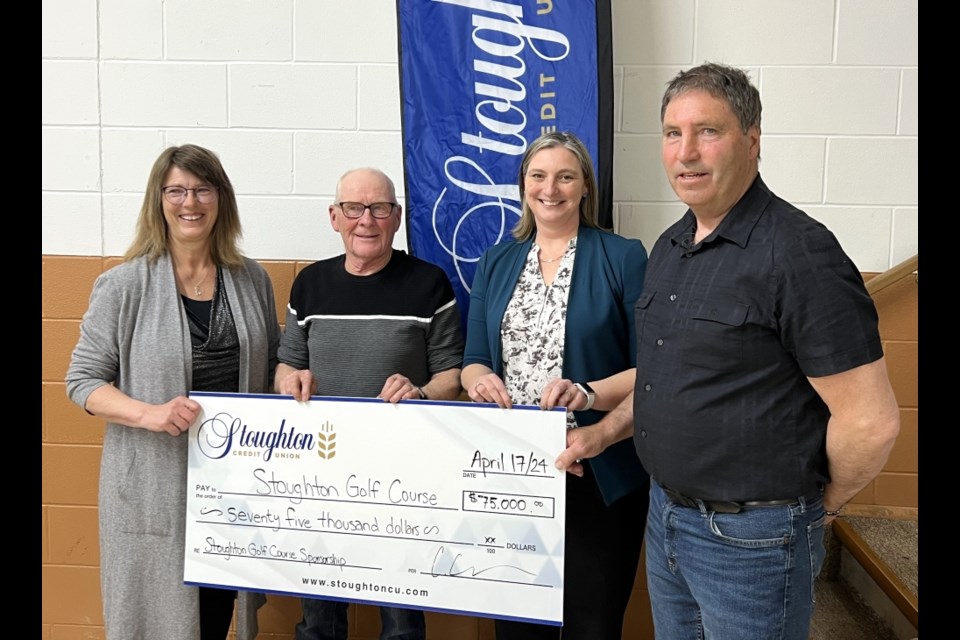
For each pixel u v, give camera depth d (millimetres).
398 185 2379
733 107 1298
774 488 1307
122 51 2363
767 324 1271
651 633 2432
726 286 1315
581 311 1786
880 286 2230
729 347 1303
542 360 1813
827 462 1325
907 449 2336
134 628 1862
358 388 1939
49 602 2502
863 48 2256
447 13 2242
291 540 1825
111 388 1825
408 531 1766
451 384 1978
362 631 2500
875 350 1226
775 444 1298
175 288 1870
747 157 1338
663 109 1394
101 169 2404
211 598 1978
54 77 2375
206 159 1883
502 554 1716
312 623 2172
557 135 1889
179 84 2369
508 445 1703
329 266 2068
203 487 1854
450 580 1747
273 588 1836
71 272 2434
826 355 1219
